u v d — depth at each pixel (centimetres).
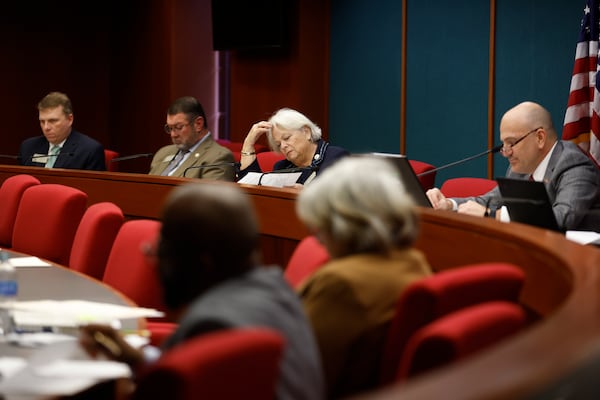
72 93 1489
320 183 316
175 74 1345
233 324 238
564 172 561
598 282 269
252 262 262
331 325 304
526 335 185
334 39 1177
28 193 640
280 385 240
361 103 1144
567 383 158
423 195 535
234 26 1232
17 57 1449
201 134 806
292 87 1190
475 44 1006
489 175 995
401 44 1087
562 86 923
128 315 349
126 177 714
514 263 388
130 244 472
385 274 308
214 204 258
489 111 991
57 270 480
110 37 1499
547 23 934
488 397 142
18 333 324
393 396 144
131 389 289
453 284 285
